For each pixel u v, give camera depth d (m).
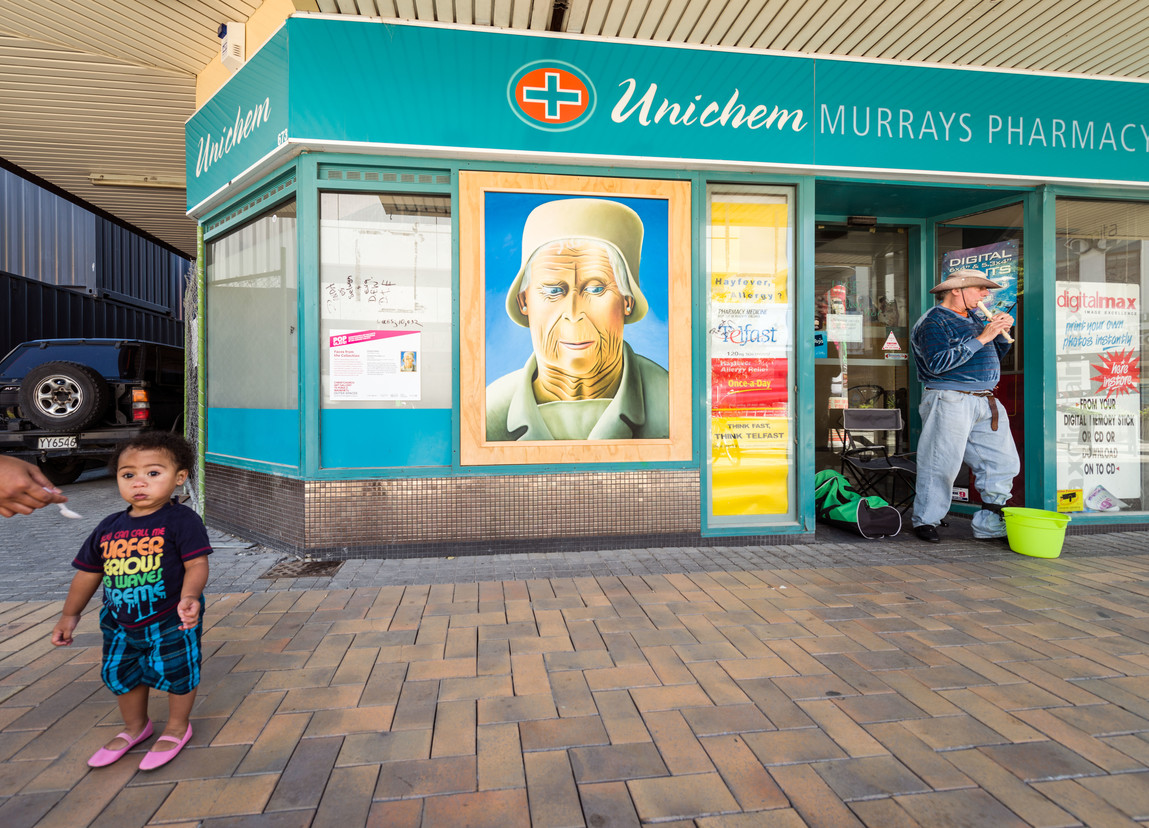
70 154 6.61
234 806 1.79
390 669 2.62
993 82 4.84
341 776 1.92
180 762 1.99
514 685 2.49
